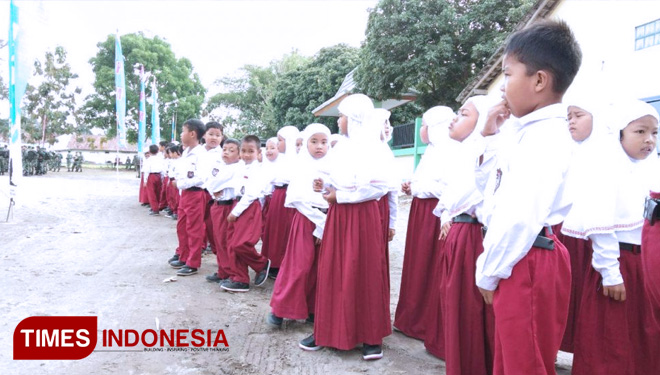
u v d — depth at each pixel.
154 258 6.46
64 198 13.80
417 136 14.47
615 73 8.32
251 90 37.31
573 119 2.93
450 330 2.93
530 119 1.91
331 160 3.51
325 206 3.97
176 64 35.91
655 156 2.97
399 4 13.98
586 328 2.87
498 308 1.96
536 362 1.89
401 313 4.05
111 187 18.78
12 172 9.17
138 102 33.22
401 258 6.89
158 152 11.21
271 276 5.67
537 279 1.91
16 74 8.82
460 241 2.96
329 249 3.47
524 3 13.12
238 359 3.44
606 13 8.50
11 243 7.05
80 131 38.19
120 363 3.31
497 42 12.70
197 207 5.55
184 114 34.88
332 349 3.66
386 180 3.40
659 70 7.55
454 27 13.89
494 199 2.04
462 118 3.03
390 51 14.26
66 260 6.14
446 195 3.16
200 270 5.91
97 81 32.56
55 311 4.21
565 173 1.91
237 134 36.75
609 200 2.64
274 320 4.04
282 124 25.58
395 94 15.28
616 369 2.79
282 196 5.56
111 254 6.62
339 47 24.38
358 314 3.46
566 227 3.03
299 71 24.92
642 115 2.80
